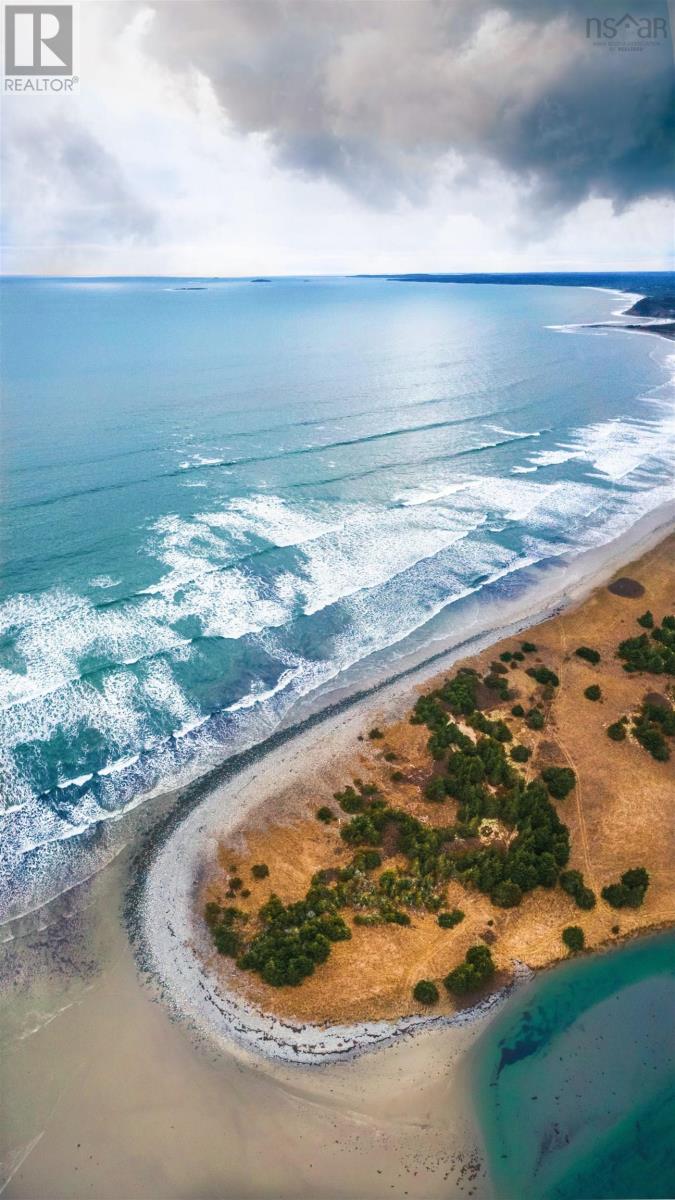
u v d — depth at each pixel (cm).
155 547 7344
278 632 6225
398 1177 2967
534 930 3894
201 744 5075
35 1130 3072
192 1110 3155
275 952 3709
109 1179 2936
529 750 5056
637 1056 3394
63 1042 3375
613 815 4569
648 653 6003
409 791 4731
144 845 4350
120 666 5669
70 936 3838
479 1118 3158
